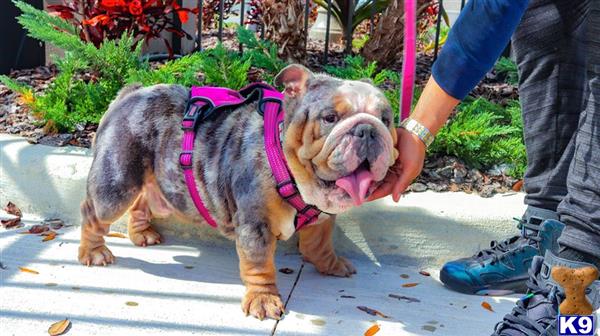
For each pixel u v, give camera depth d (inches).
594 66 33.0
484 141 57.9
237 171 40.2
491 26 31.6
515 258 44.6
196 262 48.2
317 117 34.8
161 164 44.2
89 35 71.2
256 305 39.9
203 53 66.1
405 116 35.6
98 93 62.2
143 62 71.4
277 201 39.3
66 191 53.6
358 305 42.3
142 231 50.9
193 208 44.8
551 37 42.5
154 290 42.8
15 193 54.9
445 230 49.7
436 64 33.8
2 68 77.8
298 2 73.2
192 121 42.8
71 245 49.3
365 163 33.6
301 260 50.1
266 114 40.0
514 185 55.4
